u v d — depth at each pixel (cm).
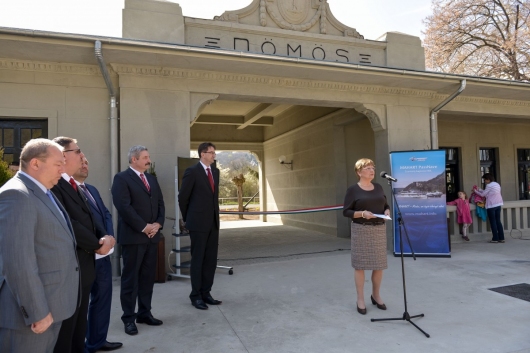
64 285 220
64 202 263
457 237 853
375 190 416
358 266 410
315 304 446
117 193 358
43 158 214
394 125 790
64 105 599
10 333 200
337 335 355
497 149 1247
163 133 625
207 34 657
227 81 665
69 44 511
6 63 569
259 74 672
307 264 665
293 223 1302
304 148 1202
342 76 692
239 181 2183
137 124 614
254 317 405
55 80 595
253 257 751
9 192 200
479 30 1562
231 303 454
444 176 708
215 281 558
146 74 616
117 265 600
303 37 716
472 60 1594
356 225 416
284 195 1373
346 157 1023
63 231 223
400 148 793
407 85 765
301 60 607
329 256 734
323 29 730
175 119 632
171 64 608
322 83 721
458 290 492
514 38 1453
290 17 711
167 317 408
